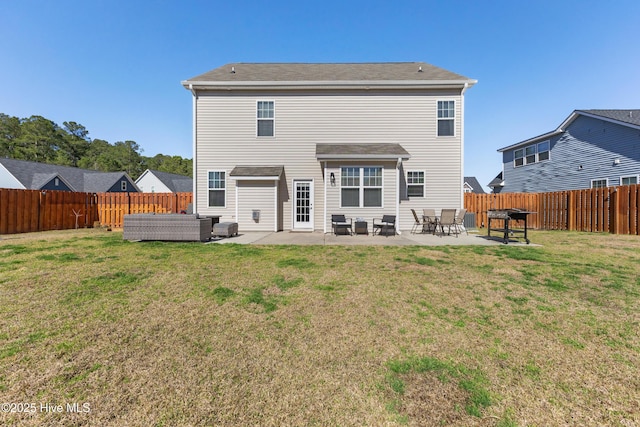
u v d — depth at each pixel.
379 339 2.61
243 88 11.38
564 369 2.19
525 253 6.34
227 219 11.55
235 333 2.69
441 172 11.40
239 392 1.91
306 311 3.21
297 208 11.51
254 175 10.73
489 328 2.84
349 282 4.23
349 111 11.51
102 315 3.03
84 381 1.99
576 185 15.95
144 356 2.30
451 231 10.81
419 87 11.28
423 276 4.55
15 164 25.44
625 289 3.90
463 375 2.10
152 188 37.47
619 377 2.09
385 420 1.69
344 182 10.33
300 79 11.61
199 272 4.67
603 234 9.77
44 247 6.64
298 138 11.55
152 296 3.59
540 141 18.38
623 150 13.55
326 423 1.66
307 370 2.15
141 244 7.27
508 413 1.75
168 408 1.76
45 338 2.53
